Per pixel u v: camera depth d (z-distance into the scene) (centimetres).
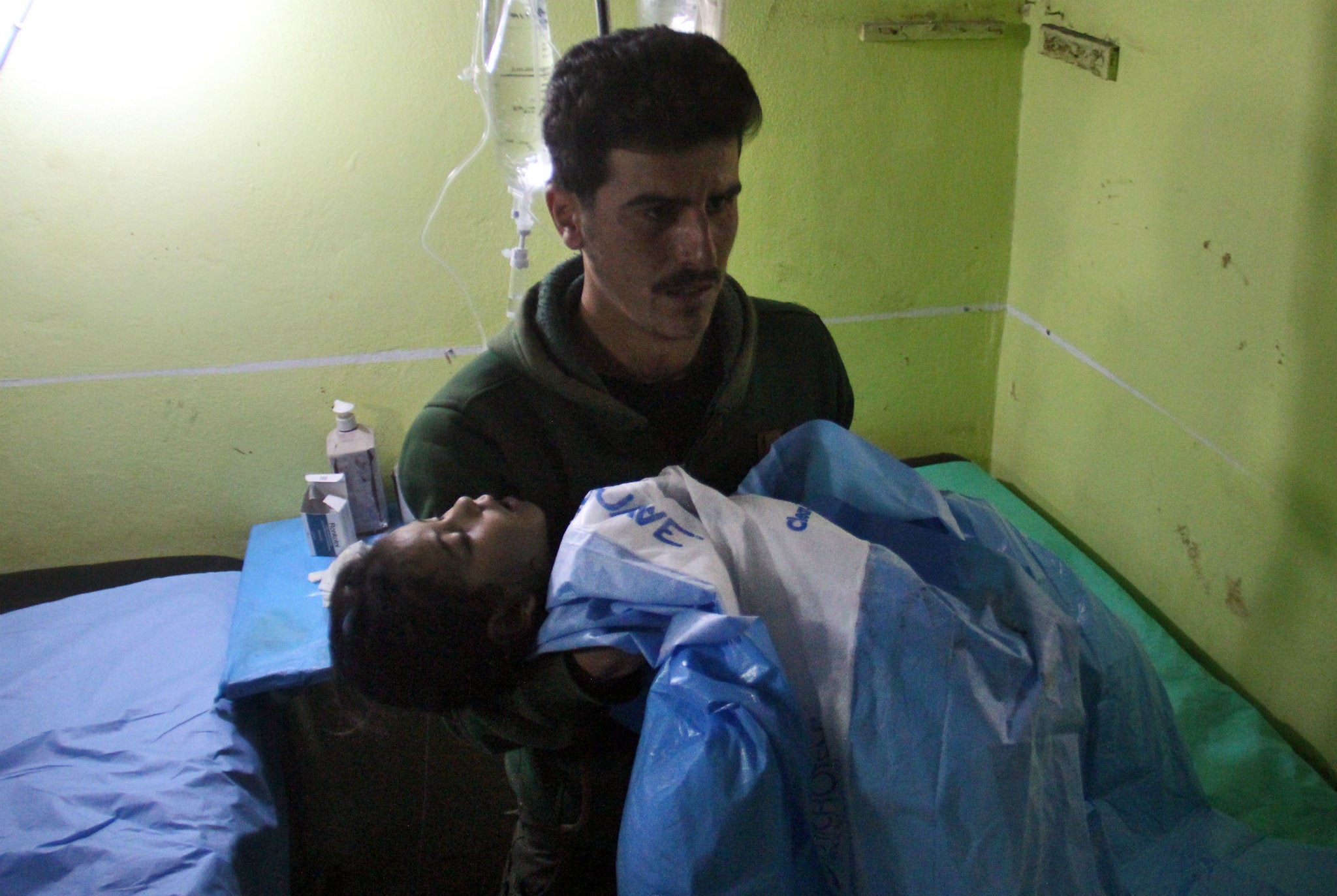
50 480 184
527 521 95
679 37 79
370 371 186
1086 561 175
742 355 99
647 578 85
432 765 198
